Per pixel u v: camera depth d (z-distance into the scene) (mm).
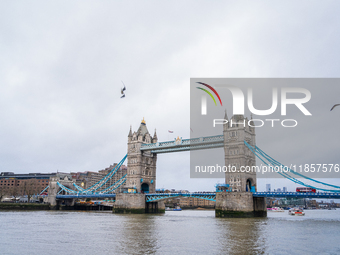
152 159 143375
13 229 69250
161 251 43125
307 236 56812
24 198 195125
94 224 80312
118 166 148250
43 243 50094
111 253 42062
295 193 94438
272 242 50125
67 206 176375
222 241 51000
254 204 106312
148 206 136000
